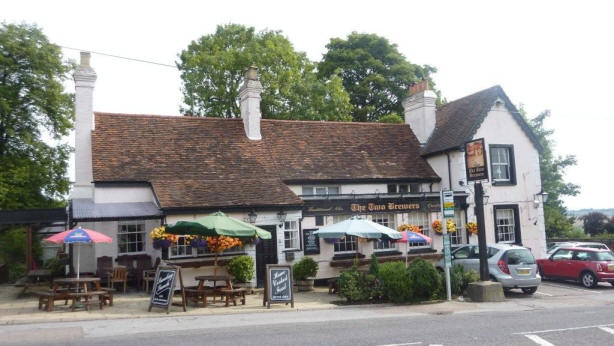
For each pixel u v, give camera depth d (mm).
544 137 36406
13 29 26281
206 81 33094
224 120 22391
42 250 25172
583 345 8672
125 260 17156
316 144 22578
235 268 16266
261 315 12492
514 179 22625
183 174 18766
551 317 11859
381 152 23219
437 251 20859
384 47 41438
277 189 18688
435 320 11531
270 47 32906
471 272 16062
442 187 22703
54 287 13141
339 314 12648
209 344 8742
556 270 19828
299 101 32969
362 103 40781
